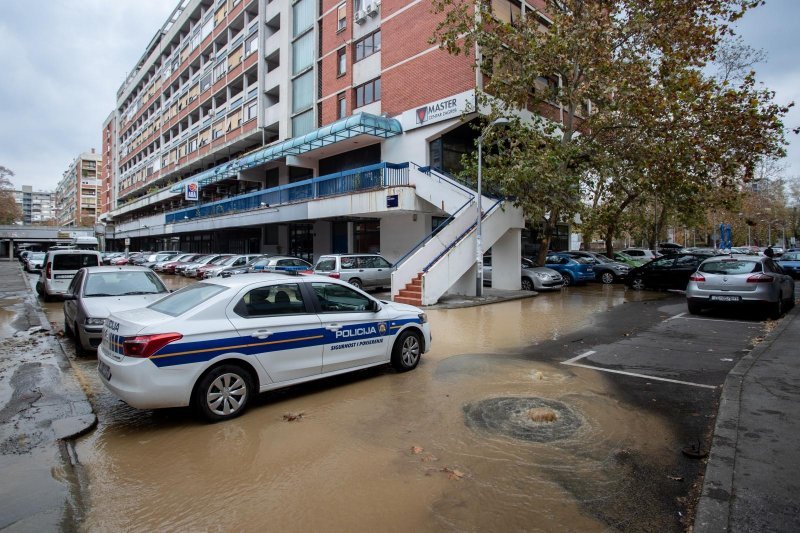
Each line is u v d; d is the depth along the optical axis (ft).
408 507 10.48
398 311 21.88
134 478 12.05
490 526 9.74
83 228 248.93
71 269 50.83
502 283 58.90
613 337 29.66
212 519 10.15
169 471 12.39
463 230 52.21
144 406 14.57
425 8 65.77
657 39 47.96
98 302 26.03
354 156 78.84
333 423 15.56
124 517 10.28
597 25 47.98
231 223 93.09
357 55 78.18
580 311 41.75
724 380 19.74
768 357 21.35
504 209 54.80
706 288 36.04
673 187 53.47
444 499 10.80
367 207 61.93
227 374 16.02
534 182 48.62
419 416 16.08
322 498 10.93
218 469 12.44
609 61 48.78
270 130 102.78
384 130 66.95
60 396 18.20
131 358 14.66
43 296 53.11
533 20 54.60
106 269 29.12
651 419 15.57
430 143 66.64
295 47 93.61
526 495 10.92
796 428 13.41
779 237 242.17
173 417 16.33
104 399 18.49
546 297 53.36
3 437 14.28
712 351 25.30
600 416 15.85
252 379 16.80
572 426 15.01
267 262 65.36
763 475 10.81
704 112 48.37
